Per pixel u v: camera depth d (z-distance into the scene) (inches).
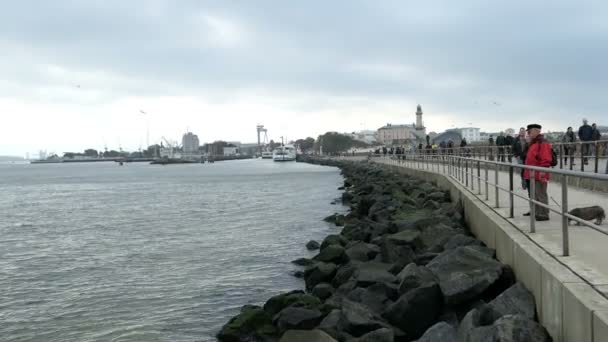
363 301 433.4
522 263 338.6
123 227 1237.7
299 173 3914.9
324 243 768.9
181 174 4574.3
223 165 7667.3
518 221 437.7
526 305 303.4
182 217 1389.0
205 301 601.3
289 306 467.5
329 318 416.5
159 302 603.8
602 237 363.9
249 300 600.1
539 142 438.3
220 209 1555.1
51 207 1835.6
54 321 551.5
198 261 810.2
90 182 3636.8
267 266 759.7
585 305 226.8
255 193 2137.1
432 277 399.2
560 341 259.9
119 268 785.6
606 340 207.2
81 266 809.5
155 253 888.9
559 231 385.7
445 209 737.0
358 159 4279.0
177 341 483.5
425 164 1695.4
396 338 375.6
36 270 790.5
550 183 796.0
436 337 309.7
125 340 492.1
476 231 570.3
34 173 6013.8
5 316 569.3
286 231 1077.8
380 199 1116.5
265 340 442.9
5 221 1425.9
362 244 659.4
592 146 957.8
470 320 301.9
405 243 583.8
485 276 363.9
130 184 3223.4
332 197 1849.2
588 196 606.2
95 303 608.1
